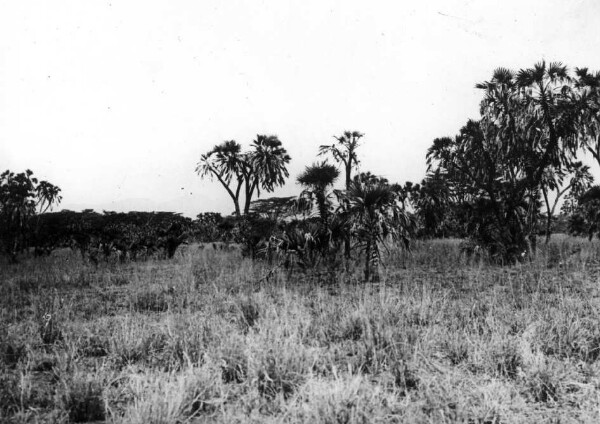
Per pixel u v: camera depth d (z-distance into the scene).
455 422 2.90
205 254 17.12
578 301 6.37
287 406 3.14
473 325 5.37
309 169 10.77
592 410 3.12
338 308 6.38
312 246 10.34
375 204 10.02
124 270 13.73
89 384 3.45
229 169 29.91
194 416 3.21
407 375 3.90
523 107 14.23
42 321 5.77
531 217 14.56
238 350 4.27
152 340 4.97
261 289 8.23
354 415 2.91
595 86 13.83
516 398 3.33
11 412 3.30
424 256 14.21
